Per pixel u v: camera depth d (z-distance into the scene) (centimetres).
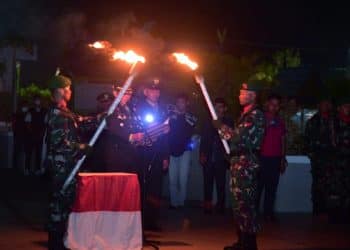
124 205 832
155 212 1073
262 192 1324
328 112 1244
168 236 1033
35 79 3200
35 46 3080
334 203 1214
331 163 1227
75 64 2388
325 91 2005
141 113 1000
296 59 2686
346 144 1223
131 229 835
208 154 1263
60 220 801
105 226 823
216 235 1047
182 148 1302
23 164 1991
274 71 2231
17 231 1048
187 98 1298
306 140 1257
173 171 1313
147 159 1034
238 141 846
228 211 1309
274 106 1217
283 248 969
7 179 1770
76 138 809
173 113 1293
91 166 1001
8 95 2944
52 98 807
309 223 1197
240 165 845
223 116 1256
